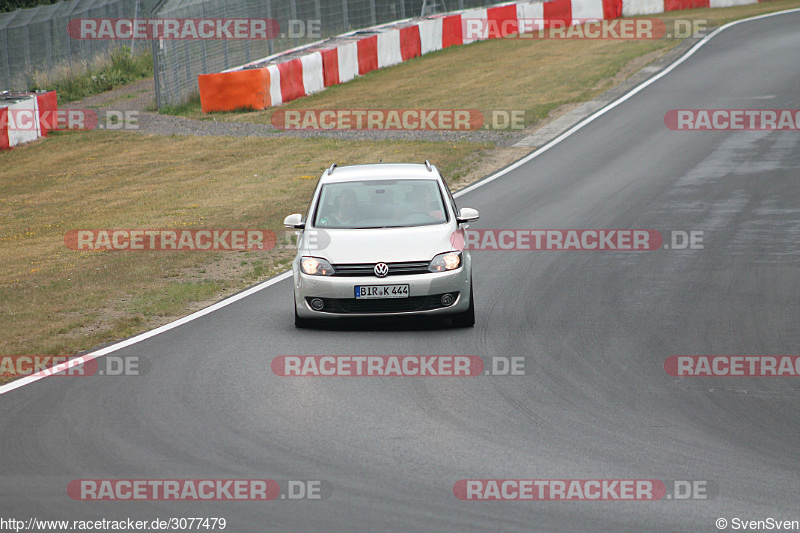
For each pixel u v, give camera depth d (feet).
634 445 81.97
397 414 91.20
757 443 82.28
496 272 159.22
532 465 77.66
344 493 72.33
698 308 131.64
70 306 145.89
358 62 449.48
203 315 137.49
